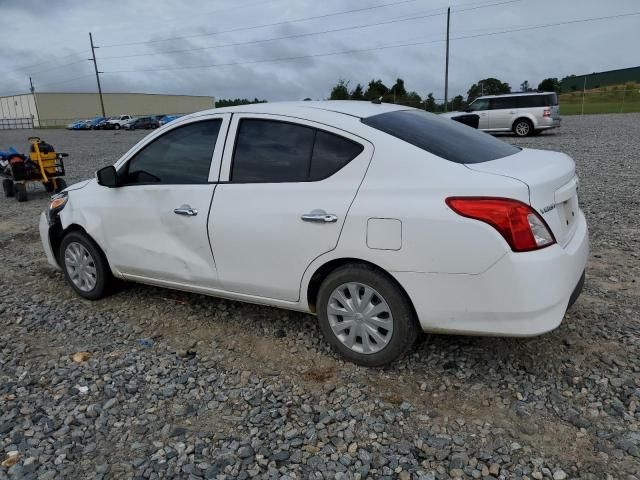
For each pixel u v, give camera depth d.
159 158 4.18
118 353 3.84
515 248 2.83
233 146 3.78
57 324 4.36
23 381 3.49
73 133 44.69
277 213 3.47
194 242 3.93
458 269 2.93
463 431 2.83
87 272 4.77
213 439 2.84
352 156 3.29
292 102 3.88
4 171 10.95
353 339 3.42
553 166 3.30
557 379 3.23
